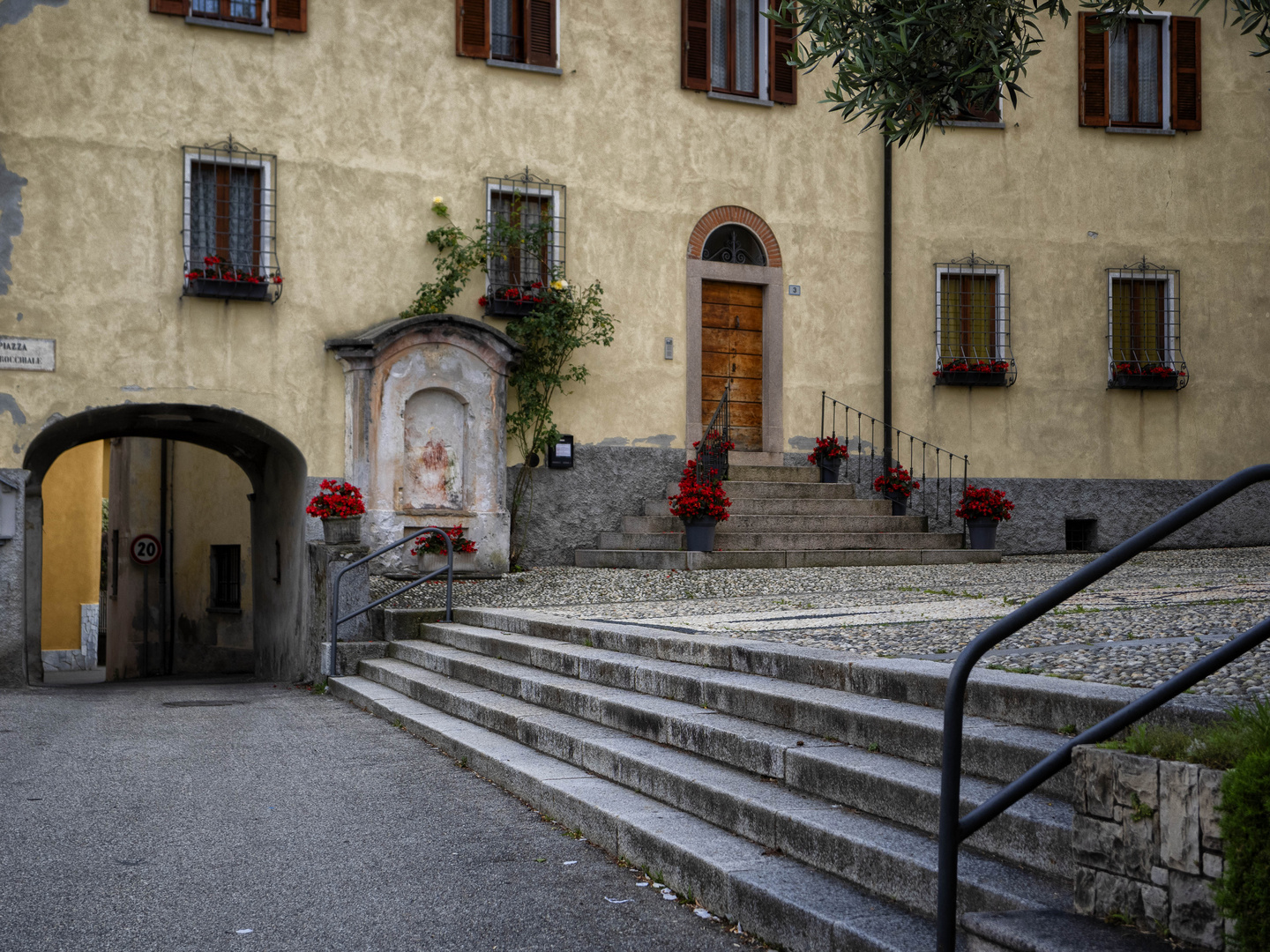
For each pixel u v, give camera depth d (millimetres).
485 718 7441
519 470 14367
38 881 4555
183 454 20344
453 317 13609
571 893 4445
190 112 13117
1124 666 4867
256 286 13125
